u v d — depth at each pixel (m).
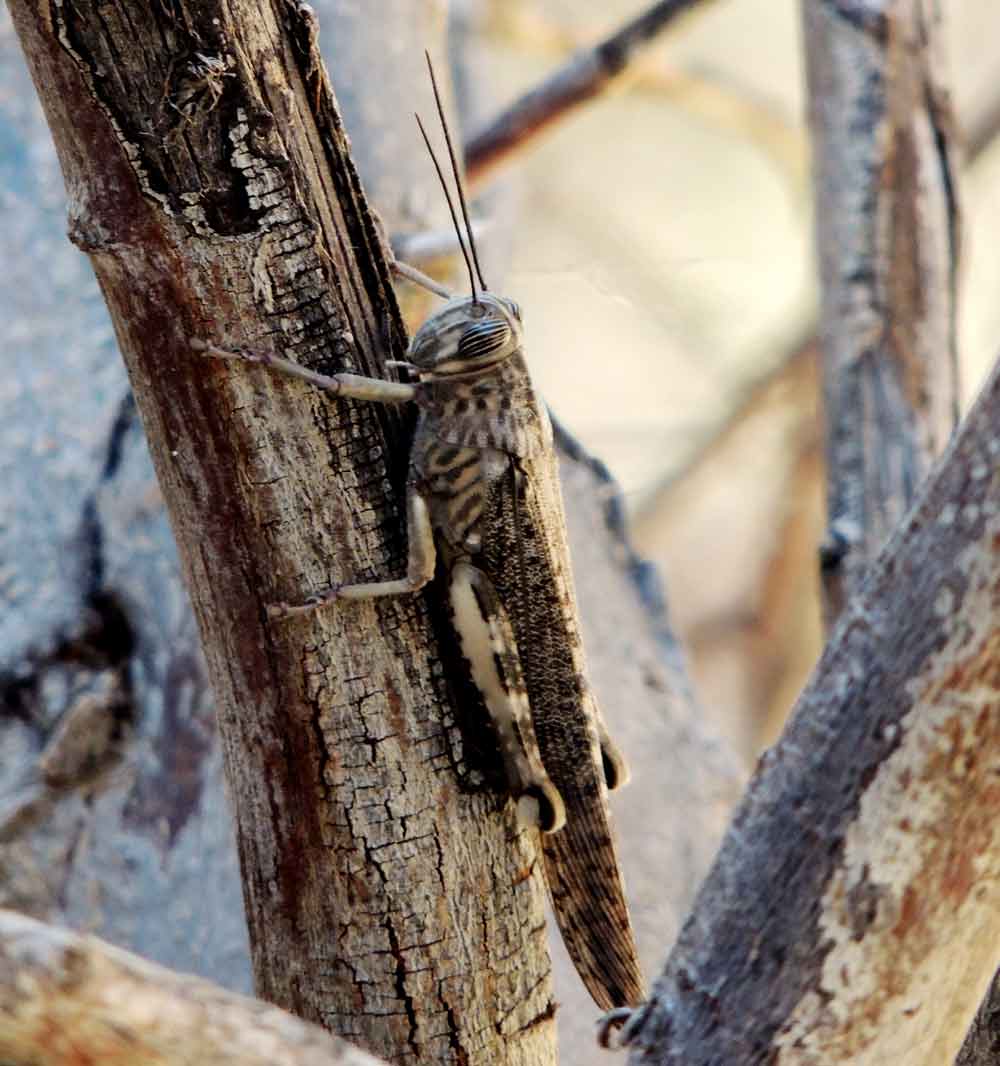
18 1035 0.43
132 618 0.59
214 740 0.57
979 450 0.45
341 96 0.60
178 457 0.48
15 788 0.58
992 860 0.45
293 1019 0.44
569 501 0.64
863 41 0.59
